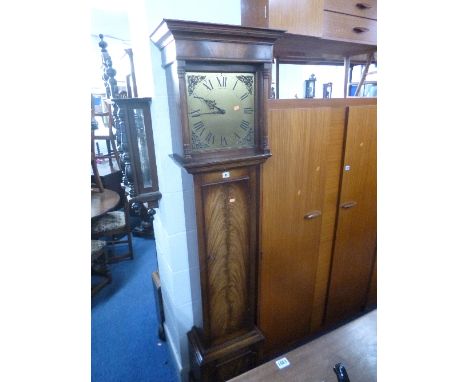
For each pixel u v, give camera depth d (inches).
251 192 49.8
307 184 60.1
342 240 72.3
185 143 41.4
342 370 28.8
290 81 79.6
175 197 55.6
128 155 52.1
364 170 68.7
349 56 73.0
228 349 56.4
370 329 40.9
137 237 142.6
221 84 43.1
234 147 46.2
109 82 54.9
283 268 64.2
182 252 59.1
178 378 68.7
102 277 108.7
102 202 102.3
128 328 85.0
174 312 62.7
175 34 36.5
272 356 72.0
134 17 53.7
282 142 54.0
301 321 73.4
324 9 52.9
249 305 57.2
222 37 39.1
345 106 61.5
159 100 49.6
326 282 75.0
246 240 52.3
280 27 48.3
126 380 69.2
